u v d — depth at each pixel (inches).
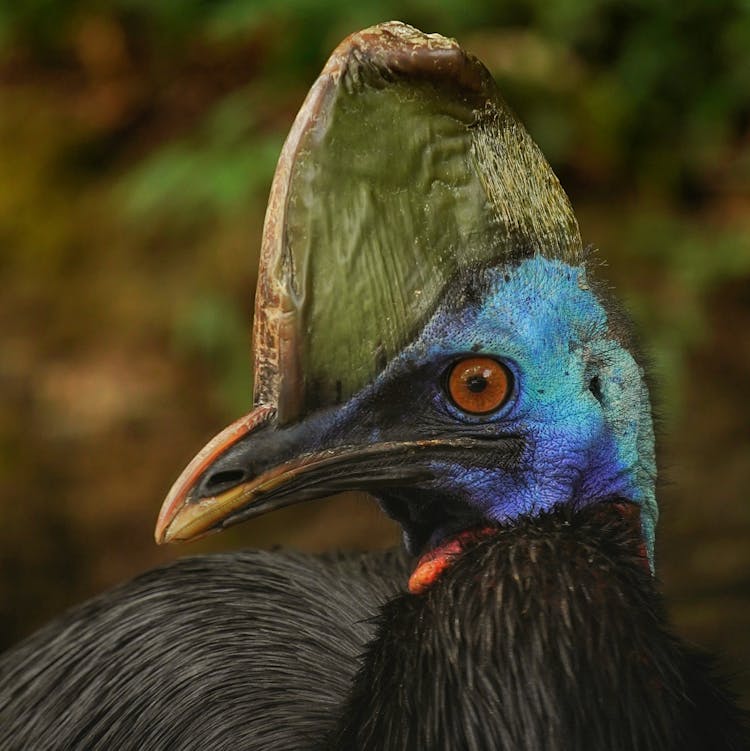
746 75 457.4
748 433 406.0
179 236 477.4
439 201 175.3
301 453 173.8
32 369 456.1
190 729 209.5
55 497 422.9
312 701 205.2
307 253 169.2
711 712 178.9
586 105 464.8
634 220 457.1
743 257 442.3
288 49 466.9
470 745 165.9
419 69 175.3
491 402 182.7
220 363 446.9
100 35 530.9
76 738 224.5
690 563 370.9
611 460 190.2
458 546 187.0
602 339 188.4
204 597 236.1
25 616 406.6
